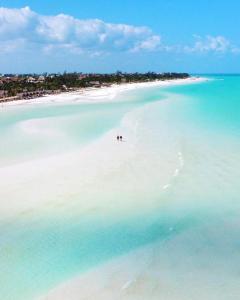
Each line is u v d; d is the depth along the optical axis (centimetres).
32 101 10331
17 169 3397
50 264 1961
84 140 4675
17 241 2180
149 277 1831
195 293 1714
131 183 3045
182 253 2045
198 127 5516
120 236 2238
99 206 2619
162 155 3888
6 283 1806
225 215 2488
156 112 7450
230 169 3400
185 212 2536
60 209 2569
